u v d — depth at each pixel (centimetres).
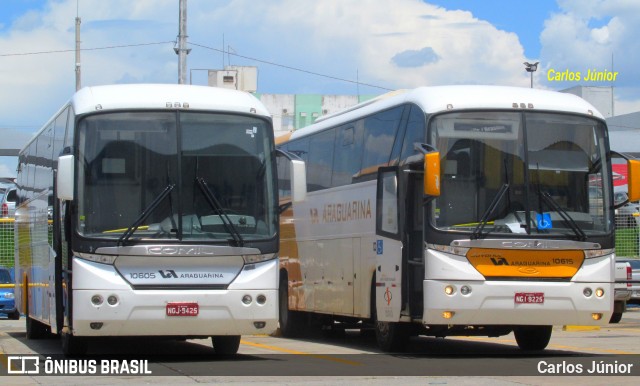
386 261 1667
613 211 1559
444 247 1488
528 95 1578
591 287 1517
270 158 1445
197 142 1414
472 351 1731
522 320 1502
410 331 1683
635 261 3094
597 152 1568
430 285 1491
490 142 1531
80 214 1362
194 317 1365
